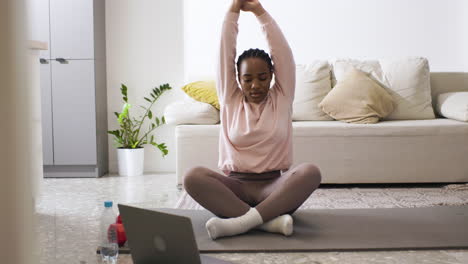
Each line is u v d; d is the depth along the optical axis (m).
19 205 0.23
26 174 0.24
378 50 4.28
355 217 2.25
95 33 3.93
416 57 3.71
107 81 4.23
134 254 1.42
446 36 4.28
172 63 4.24
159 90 4.18
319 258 1.67
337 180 3.21
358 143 3.19
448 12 4.27
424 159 3.20
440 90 3.80
